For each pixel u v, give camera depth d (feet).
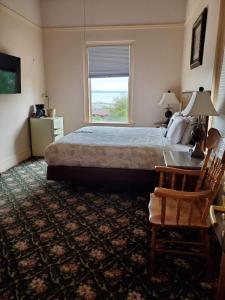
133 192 10.41
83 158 9.96
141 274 5.66
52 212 8.65
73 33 16.88
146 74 16.94
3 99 12.94
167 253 6.41
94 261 6.10
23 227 7.66
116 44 16.78
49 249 6.57
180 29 15.97
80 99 17.92
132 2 15.89
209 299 5.01
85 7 16.33
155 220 5.56
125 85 17.58
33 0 15.66
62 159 10.11
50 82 17.89
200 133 8.03
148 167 9.60
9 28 13.16
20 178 12.10
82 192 10.41
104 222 7.98
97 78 17.74
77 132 12.79
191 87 13.24
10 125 13.74
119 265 5.96
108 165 9.85
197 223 5.43
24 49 14.83
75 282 5.42
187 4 15.08
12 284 5.38
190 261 6.11
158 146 9.78
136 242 6.88
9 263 6.03
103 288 5.26
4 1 12.54
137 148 9.66
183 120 10.29
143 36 16.35
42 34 17.13
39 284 5.37
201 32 10.64
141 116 17.69
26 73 15.17
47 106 18.25
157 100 17.26
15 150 14.39
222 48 8.09
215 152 6.59
